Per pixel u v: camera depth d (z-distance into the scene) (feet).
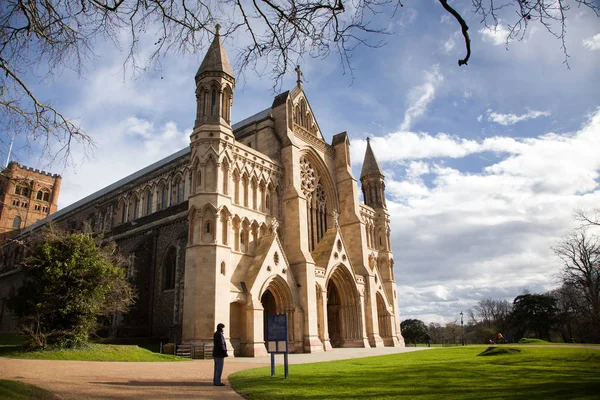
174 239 171.53
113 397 44.21
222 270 130.21
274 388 49.90
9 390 42.19
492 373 65.67
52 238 115.96
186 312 125.39
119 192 229.86
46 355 97.71
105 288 117.39
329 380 56.65
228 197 139.95
